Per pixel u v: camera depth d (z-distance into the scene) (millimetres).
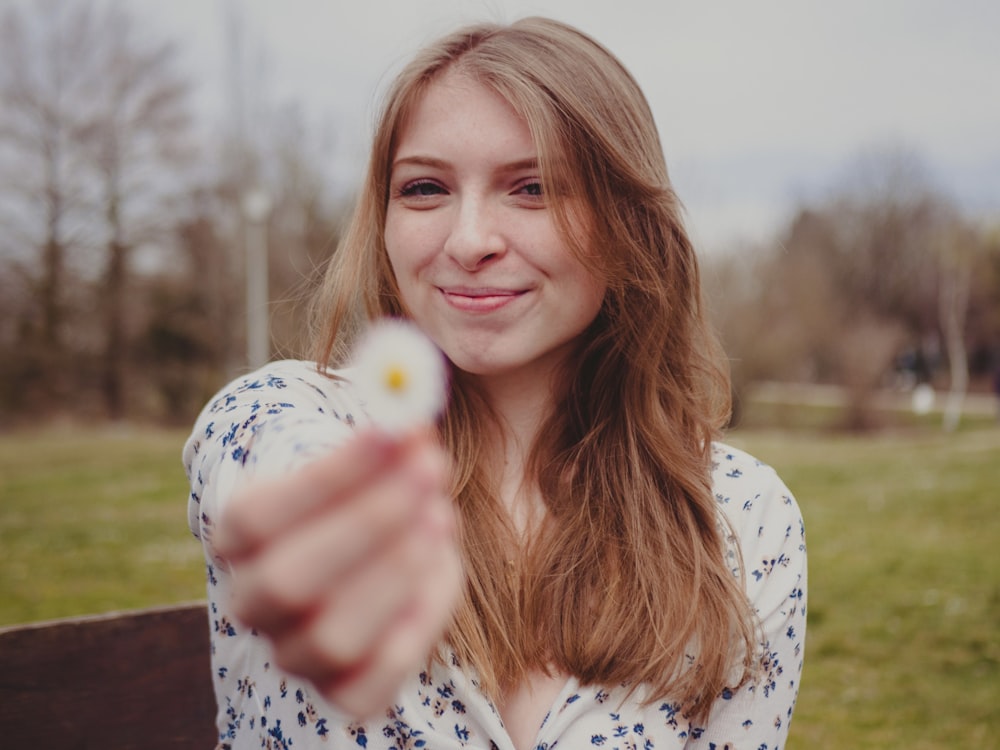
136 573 3049
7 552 3348
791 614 814
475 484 784
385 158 775
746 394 12141
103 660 938
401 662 327
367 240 833
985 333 19500
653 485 804
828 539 3385
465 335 740
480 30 766
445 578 338
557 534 786
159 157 13711
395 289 818
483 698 719
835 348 12172
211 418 699
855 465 5434
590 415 826
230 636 758
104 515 4141
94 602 2709
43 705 914
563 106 729
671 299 830
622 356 820
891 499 4215
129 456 6625
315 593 323
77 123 13258
